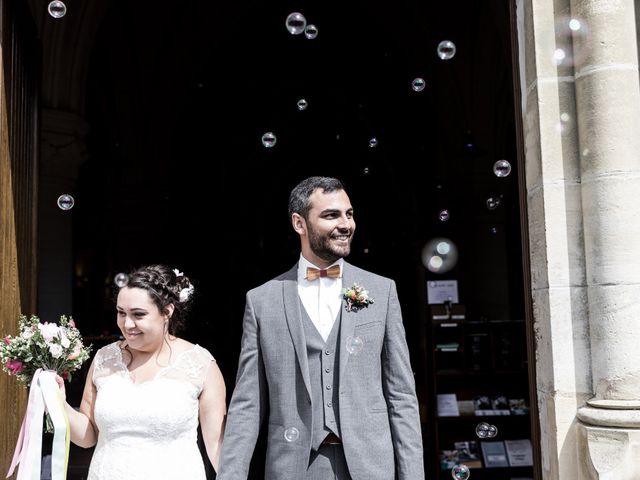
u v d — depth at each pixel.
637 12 2.59
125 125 11.64
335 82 14.84
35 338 2.33
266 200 16.53
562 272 2.57
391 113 15.03
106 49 11.22
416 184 14.93
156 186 11.80
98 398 2.39
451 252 12.44
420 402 7.91
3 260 2.93
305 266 2.35
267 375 2.25
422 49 11.83
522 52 2.84
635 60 2.52
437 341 5.93
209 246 14.74
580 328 2.54
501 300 11.60
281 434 2.18
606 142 2.48
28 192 3.53
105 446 2.36
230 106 14.90
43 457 4.87
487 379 5.84
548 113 2.63
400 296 15.59
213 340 12.03
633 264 2.43
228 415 2.25
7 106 3.03
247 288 16.17
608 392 2.43
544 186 2.60
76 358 2.39
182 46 11.69
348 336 2.21
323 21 13.32
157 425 2.32
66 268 8.12
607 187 2.46
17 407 3.05
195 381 2.43
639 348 2.41
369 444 2.13
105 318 12.53
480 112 11.58
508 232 12.66
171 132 11.93
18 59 3.28
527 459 5.56
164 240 12.03
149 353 2.47
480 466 5.53
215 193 15.08
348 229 2.26
